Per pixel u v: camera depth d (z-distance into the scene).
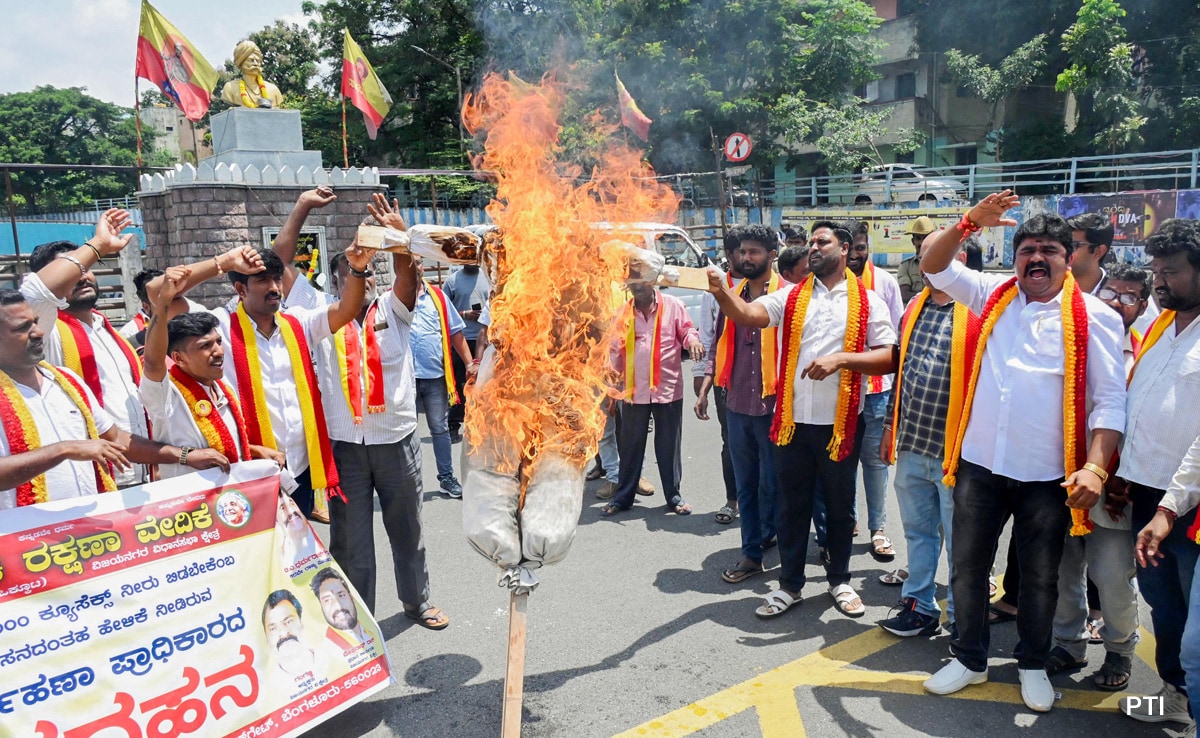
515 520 2.91
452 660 3.86
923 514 3.88
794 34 19.88
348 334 3.93
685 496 6.34
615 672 3.72
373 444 3.92
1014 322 3.27
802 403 4.04
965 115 24.12
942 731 3.21
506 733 2.84
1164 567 3.10
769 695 3.49
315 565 3.38
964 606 3.41
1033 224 3.15
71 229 23.59
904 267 7.84
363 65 11.12
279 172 9.88
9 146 35.41
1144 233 14.58
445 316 6.11
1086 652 3.82
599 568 4.93
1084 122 20.34
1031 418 3.14
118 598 2.86
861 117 20.09
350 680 3.29
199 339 3.23
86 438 3.10
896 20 24.23
